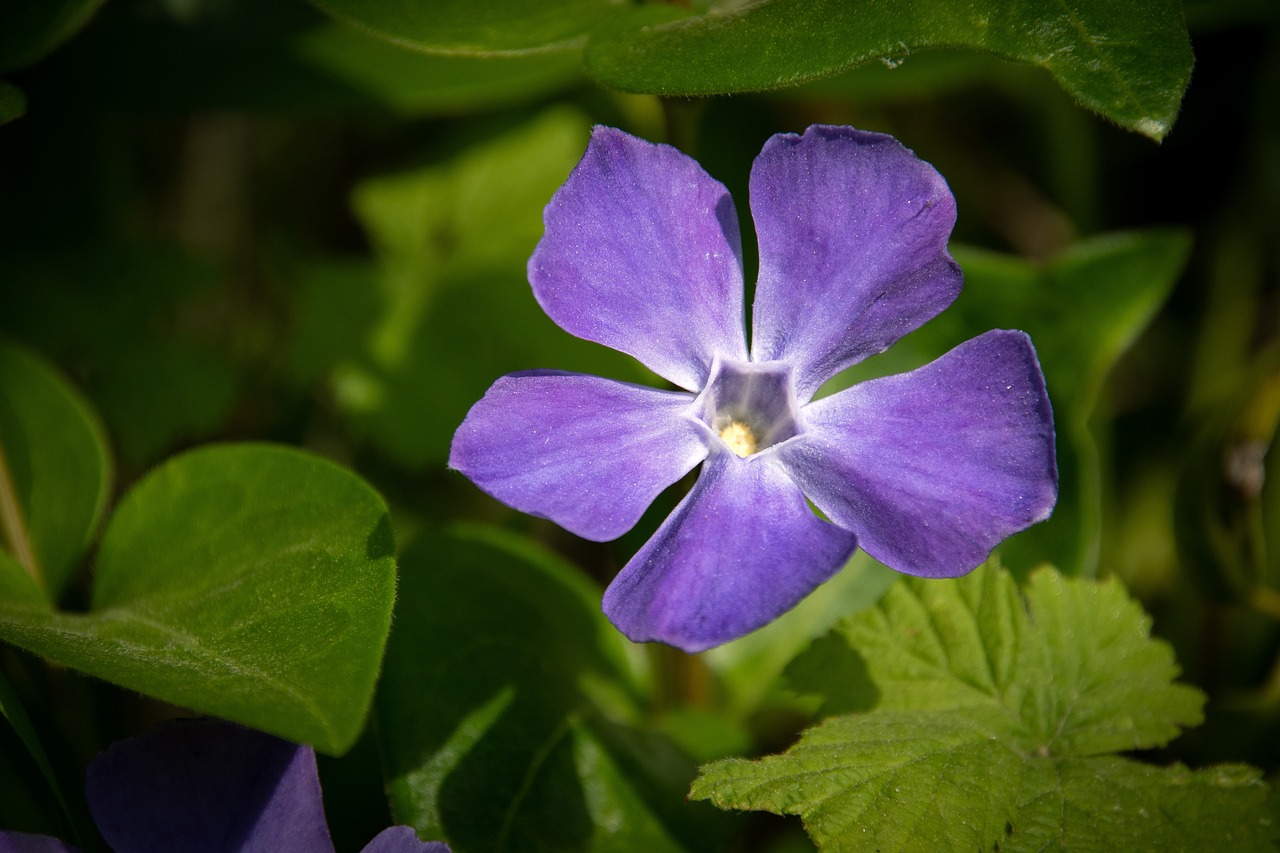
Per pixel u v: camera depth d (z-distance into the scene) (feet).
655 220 0.81
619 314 0.81
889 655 0.85
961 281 0.80
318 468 0.84
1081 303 0.95
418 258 1.09
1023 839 0.81
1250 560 0.96
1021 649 0.85
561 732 0.87
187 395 1.04
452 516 1.04
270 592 0.81
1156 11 0.80
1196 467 0.97
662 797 0.87
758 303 0.82
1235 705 0.95
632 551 0.96
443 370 1.05
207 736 0.82
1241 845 0.80
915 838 0.80
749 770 0.82
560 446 0.79
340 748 0.76
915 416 0.80
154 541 0.85
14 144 1.09
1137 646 0.85
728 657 0.95
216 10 1.05
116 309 1.05
